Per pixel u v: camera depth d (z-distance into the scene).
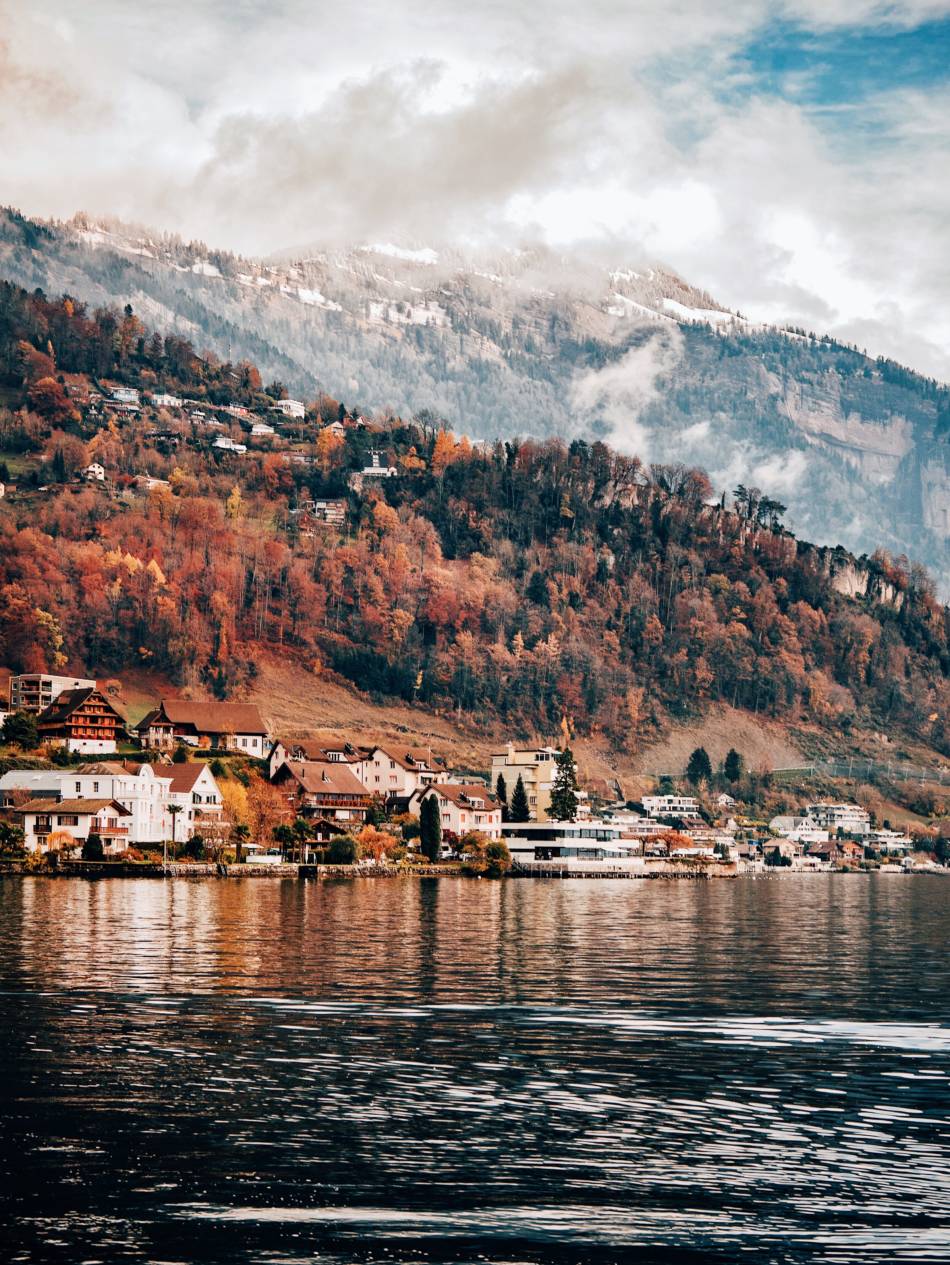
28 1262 44.91
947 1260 45.75
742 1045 75.00
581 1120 59.44
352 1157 54.28
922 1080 67.12
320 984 93.94
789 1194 50.88
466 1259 45.59
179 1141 56.03
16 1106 60.72
